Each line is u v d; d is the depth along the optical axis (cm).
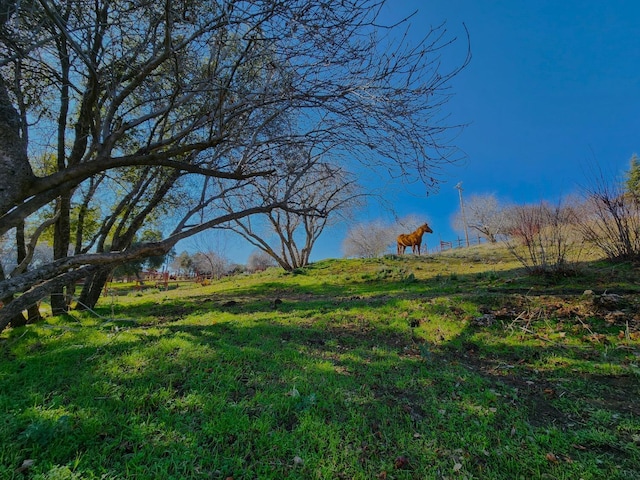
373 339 405
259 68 301
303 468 179
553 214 662
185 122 434
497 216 2873
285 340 392
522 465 183
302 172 392
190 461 178
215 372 283
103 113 458
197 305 712
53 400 230
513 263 931
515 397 259
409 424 223
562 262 587
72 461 171
